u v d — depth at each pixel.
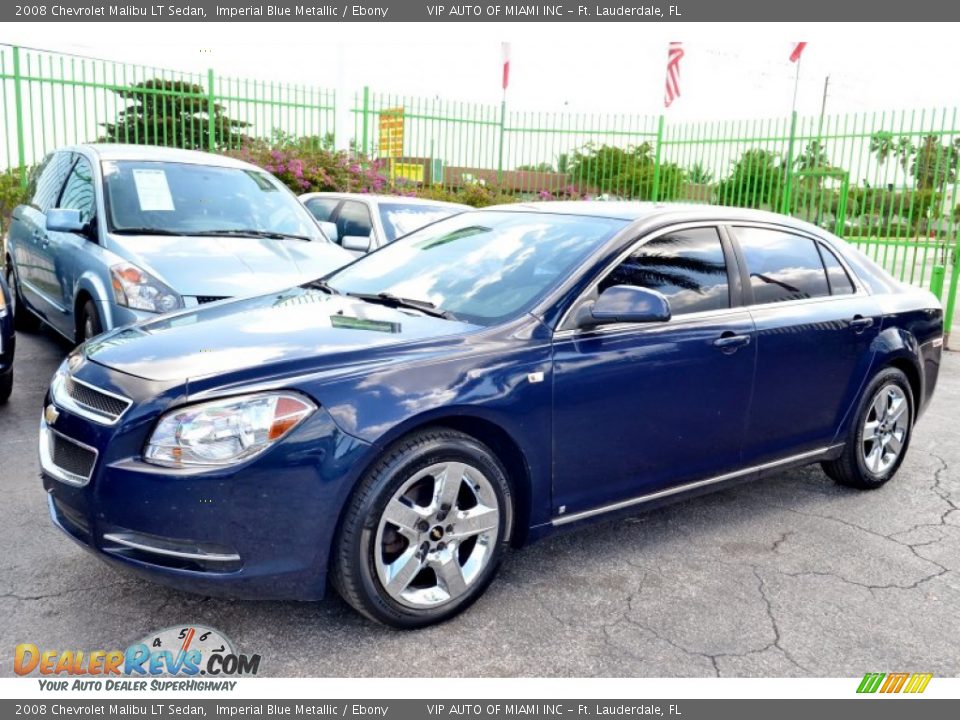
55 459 3.15
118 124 12.65
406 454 3.00
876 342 4.68
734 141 14.54
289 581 2.90
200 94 13.25
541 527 3.48
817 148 13.16
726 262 4.11
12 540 3.75
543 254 3.79
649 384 3.66
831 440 4.61
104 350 3.29
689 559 3.87
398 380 3.03
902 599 3.56
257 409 2.83
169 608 3.25
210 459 2.79
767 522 4.37
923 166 11.49
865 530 4.30
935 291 10.83
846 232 12.57
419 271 4.05
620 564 3.79
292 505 2.84
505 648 3.07
